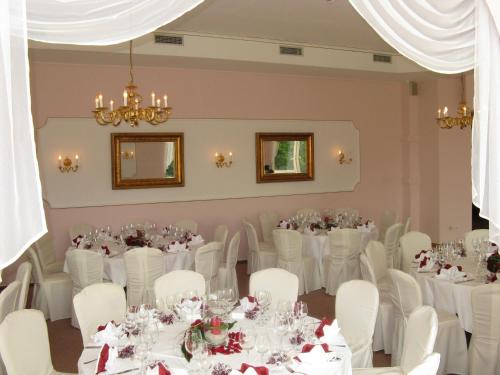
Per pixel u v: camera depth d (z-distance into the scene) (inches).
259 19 283.9
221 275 275.4
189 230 331.3
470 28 106.4
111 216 341.7
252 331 141.5
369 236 325.4
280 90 392.5
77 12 86.0
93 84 329.7
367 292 160.6
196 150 364.2
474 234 272.8
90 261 236.5
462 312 186.2
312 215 390.6
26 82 76.7
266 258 324.2
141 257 231.5
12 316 138.0
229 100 372.8
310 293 302.7
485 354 162.6
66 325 253.8
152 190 352.5
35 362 140.6
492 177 103.6
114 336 134.3
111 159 337.4
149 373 106.7
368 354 156.7
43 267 279.6
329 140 417.1
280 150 395.9
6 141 74.8
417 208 452.4
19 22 75.6
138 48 298.4
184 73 355.9
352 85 425.1
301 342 131.0
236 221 382.9
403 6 102.7
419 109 446.0
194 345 115.0
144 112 251.9
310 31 315.0
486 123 104.0
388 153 446.3
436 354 107.5
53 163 322.7
